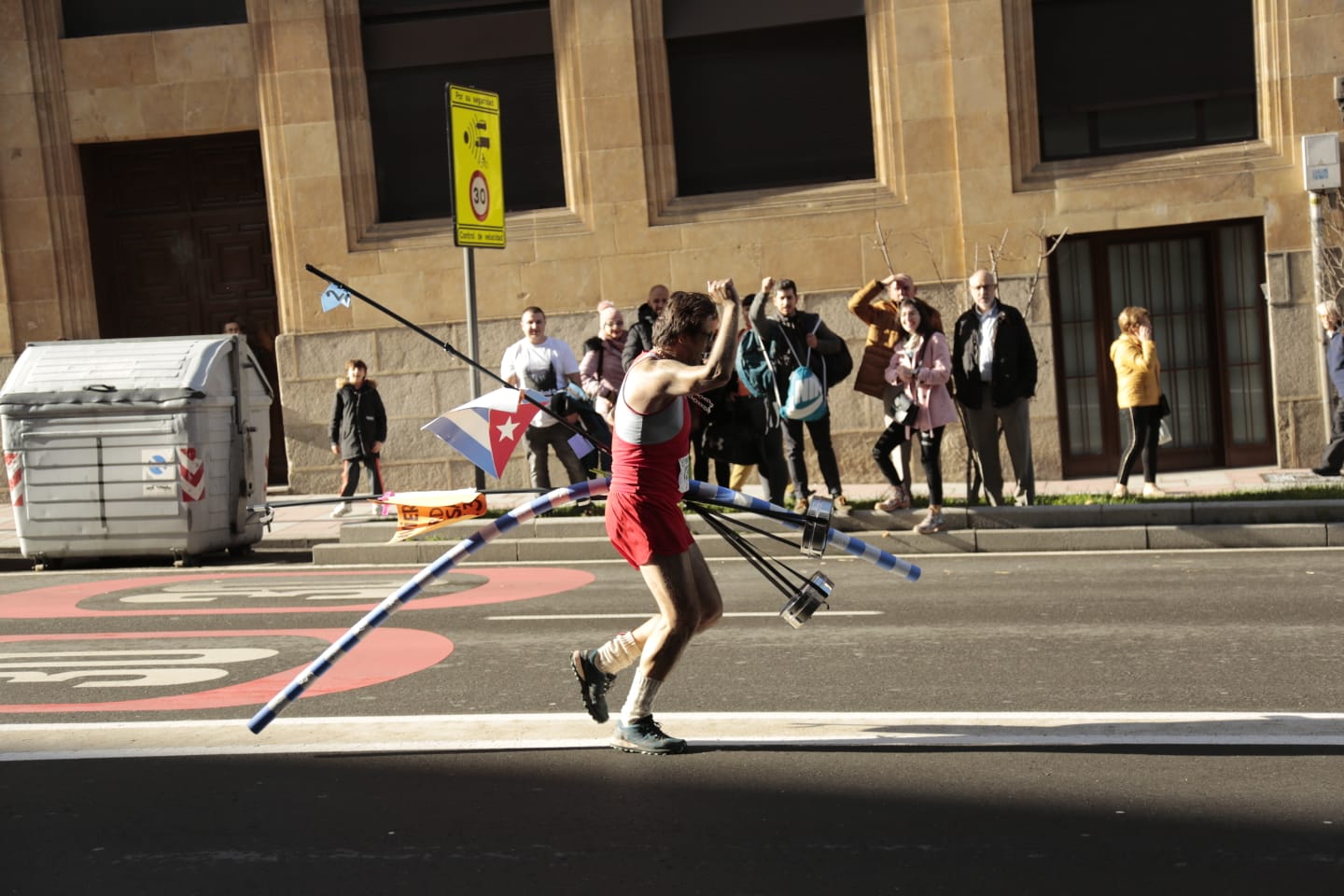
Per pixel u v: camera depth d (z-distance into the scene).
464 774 5.82
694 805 5.30
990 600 9.52
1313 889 4.30
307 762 6.05
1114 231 16.38
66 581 12.42
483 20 17.20
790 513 6.19
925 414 12.12
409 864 4.78
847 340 16.55
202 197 18.36
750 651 8.06
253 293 18.38
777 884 4.49
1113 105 16.28
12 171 17.72
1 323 17.84
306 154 17.33
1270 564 10.75
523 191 17.36
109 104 17.81
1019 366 12.40
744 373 12.23
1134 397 13.42
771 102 16.92
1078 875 4.48
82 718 6.97
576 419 13.24
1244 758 5.68
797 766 5.77
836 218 16.52
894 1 16.30
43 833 5.21
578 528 12.85
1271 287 15.90
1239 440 16.55
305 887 4.61
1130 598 9.41
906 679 7.26
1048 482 16.25
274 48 17.31
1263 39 15.86
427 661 8.10
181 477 13.09
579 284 17.00
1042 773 5.57
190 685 7.67
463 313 17.19
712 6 16.83
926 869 4.58
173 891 4.61
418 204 17.58
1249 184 15.85
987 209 16.22
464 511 7.62
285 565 13.24
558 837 5.00
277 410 18.50
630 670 7.66
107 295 18.47
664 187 16.94
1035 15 16.33
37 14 17.75
